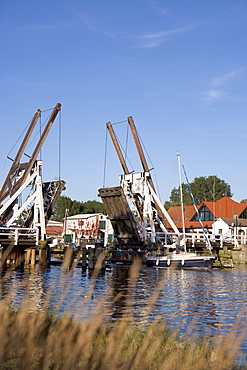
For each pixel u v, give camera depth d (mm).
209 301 21141
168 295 22938
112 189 43469
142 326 13242
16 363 5508
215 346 9539
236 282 30859
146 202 45969
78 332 6531
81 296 16969
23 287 16688
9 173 40969
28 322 6336
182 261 41625
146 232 45531
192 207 84000
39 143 39750
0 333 5750
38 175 39812
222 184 124562
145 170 47219
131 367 5945
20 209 38281
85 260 36938
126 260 45438
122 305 17672
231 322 15711
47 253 37500
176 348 7453
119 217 44969
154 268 41781
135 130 47531
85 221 81250
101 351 6293
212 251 50312
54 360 5766
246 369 8086
